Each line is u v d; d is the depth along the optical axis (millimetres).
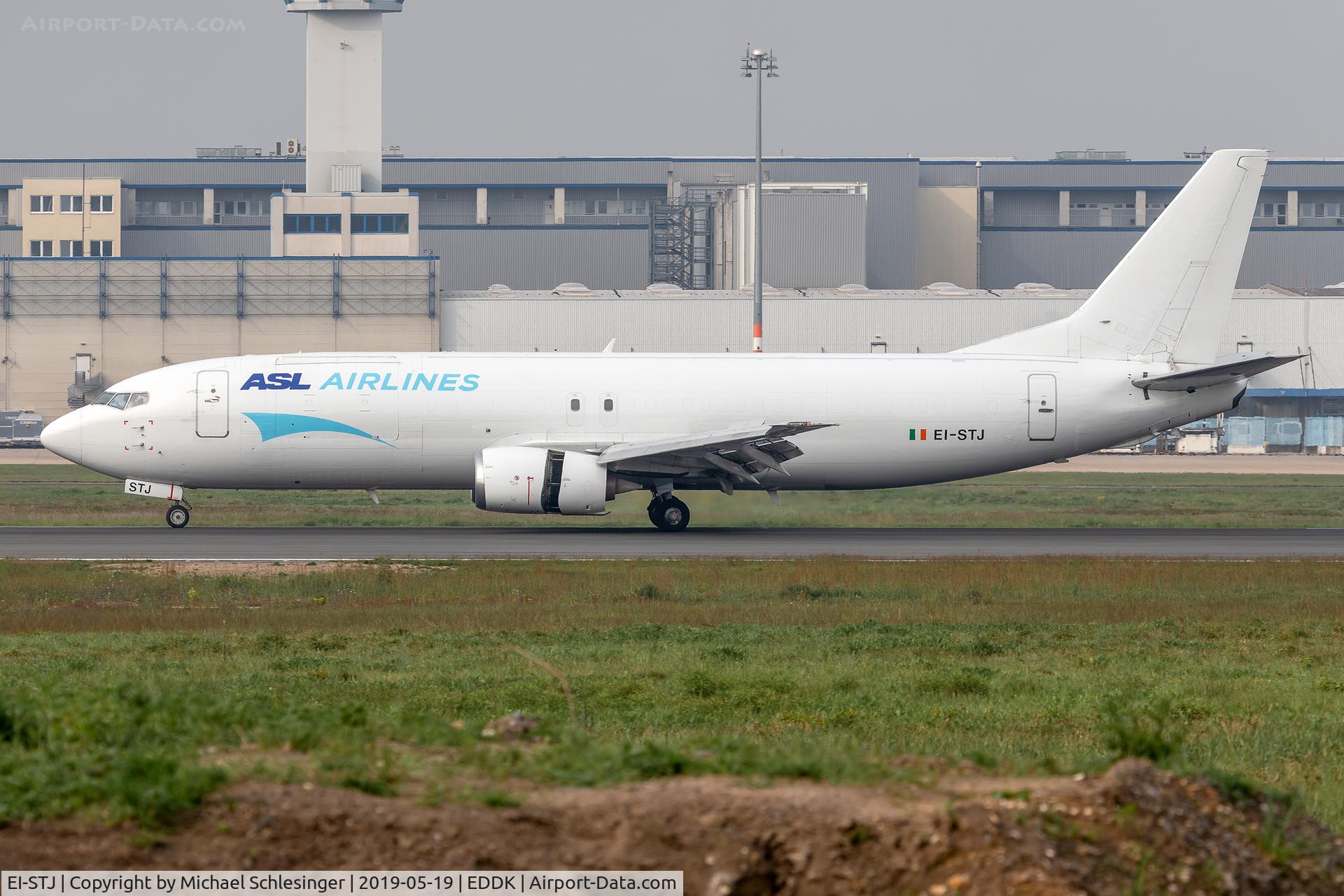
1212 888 37375
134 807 38875
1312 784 56125
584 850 38219
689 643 93688
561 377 176500
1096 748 60969
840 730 64625
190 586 119375
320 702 68375
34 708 49375
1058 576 128875
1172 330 184125
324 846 38031
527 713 67125
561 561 139000
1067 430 182125
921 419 179750
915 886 36812
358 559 140750
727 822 38844
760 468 176250
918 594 119750
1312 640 98500
